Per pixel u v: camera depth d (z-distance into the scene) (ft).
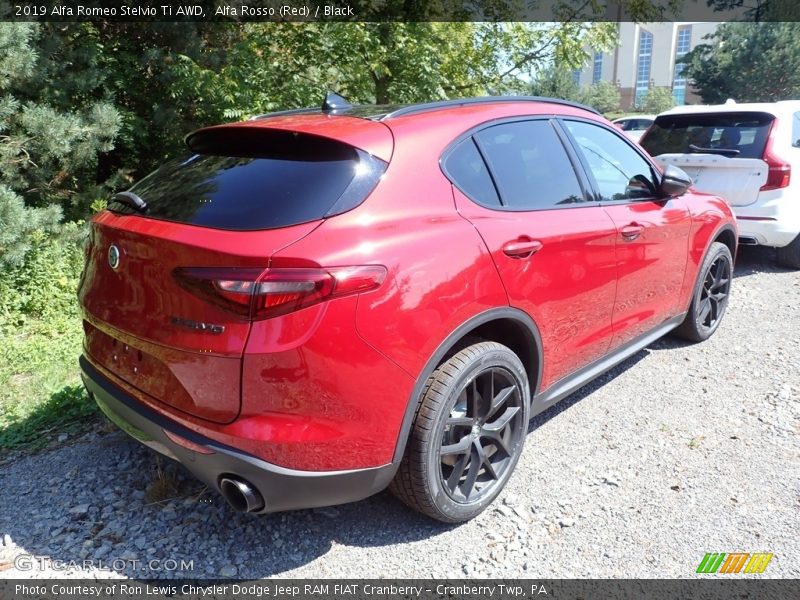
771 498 9.69
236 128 8.79
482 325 9.37
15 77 19.48
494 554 8.57
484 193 9.23
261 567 8.29
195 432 7.39
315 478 7.43
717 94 139.74
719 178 21.70
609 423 12.00
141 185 9.25
